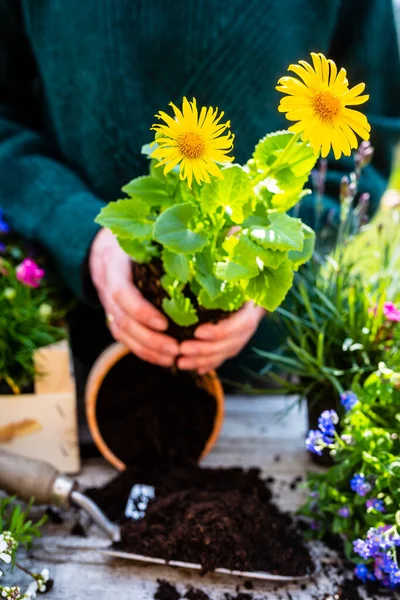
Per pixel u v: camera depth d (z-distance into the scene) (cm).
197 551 78
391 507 77
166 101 97
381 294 89
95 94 97
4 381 91
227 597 76
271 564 78
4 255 104
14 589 69
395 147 112
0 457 80
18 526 76
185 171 64
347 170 107
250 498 82
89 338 113
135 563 79
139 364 94
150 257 80
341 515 78
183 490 85
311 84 62
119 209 76
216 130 64
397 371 86
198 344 84
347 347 89
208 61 95
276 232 70
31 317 93
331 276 93
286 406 104
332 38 107
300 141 73
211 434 92
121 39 95
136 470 88
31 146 106
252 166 74
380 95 109
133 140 98
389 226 105
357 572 77
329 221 95
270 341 110
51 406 88
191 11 93
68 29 97
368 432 78
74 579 77
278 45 96
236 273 70
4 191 102
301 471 92
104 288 90
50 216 98
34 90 114
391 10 106
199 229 74
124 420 92
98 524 80
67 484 80
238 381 111
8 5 104
